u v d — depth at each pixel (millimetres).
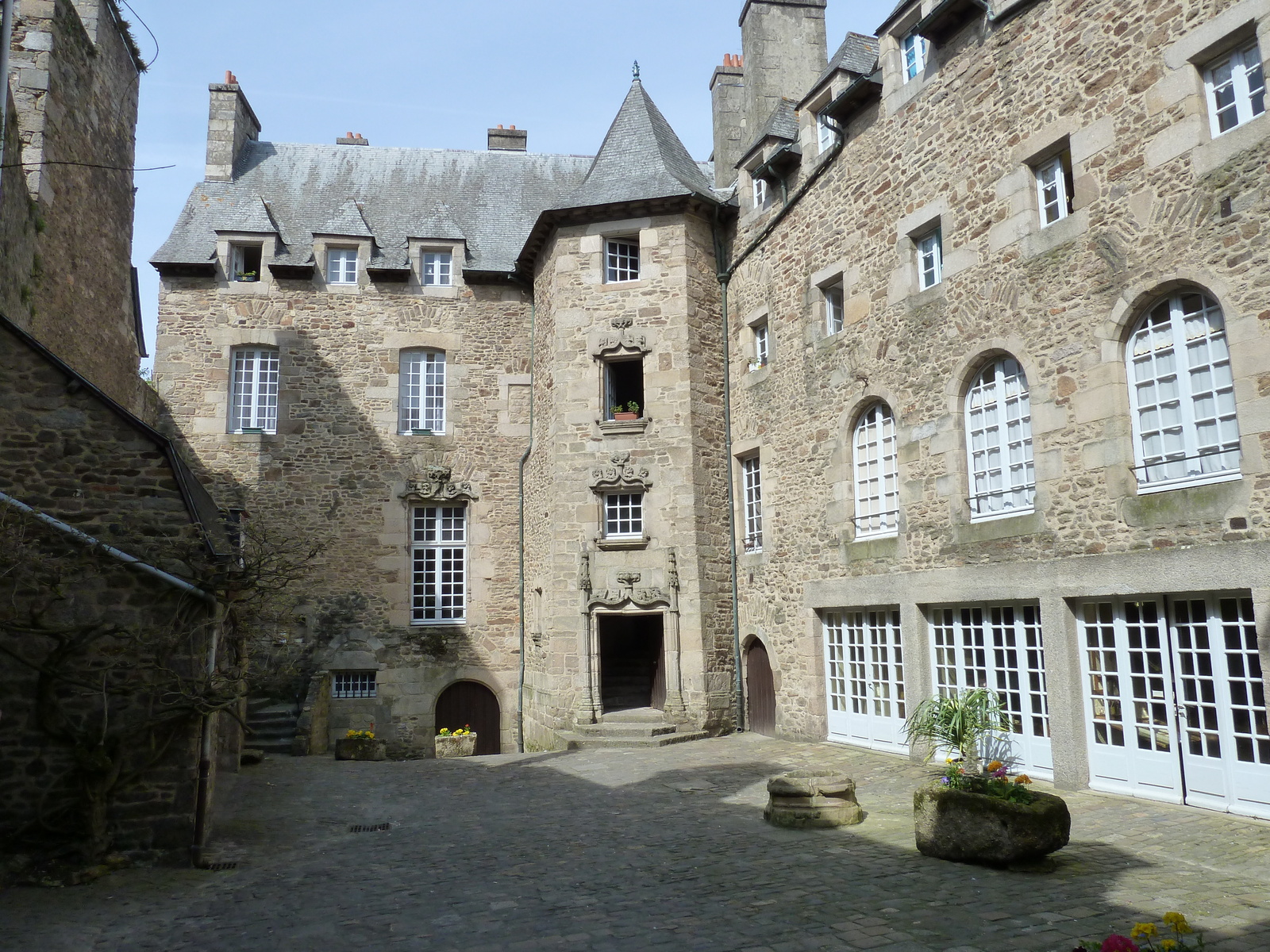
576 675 13797
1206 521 7137
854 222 11578
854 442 11617
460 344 16922
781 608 12766
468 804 9484
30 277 9531
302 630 15562
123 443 7246
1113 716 8078
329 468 16203
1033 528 8688
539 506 15547
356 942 5129
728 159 16500
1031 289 8859
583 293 14758
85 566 6980
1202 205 7305
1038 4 9000
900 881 5832
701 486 14016
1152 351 7816
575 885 6129
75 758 6672
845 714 11594
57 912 5770
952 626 9898
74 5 11594
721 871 6312
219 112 18125
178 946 5133
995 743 9188
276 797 9875
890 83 11008
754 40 15617
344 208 17188
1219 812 7148
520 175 19359
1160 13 7762
